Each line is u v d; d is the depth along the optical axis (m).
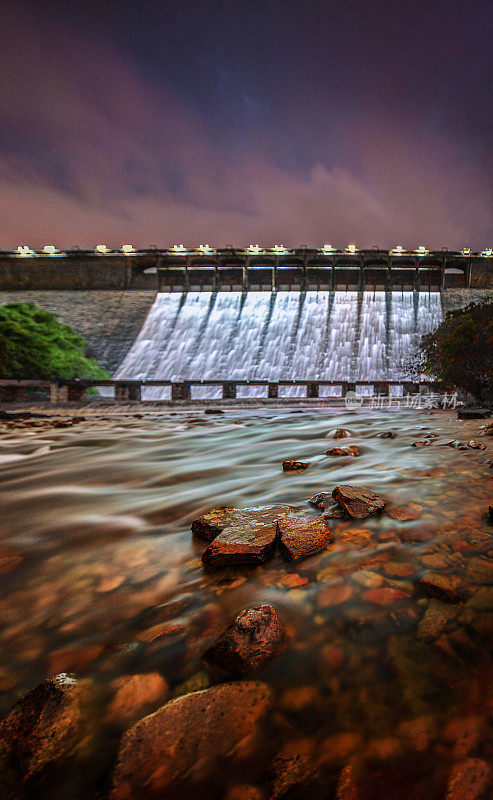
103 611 1.79
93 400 21.84
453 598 1.68
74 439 8.57
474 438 6.77
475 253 67.12
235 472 4.96
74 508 3.54
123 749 1.06
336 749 1.05
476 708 1.15
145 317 68.06
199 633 1.58
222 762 1.02
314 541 2.26
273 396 22.12
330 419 12.31
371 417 12.76
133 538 2.74
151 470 5.27
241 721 1.14
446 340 15.63
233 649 1.37
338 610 1.67
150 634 1.59
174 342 63.91
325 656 1.39
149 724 1.12
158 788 0.97
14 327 31.48
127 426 11.23
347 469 4.60
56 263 72.31
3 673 1.42
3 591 2.01
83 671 1.39
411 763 1.00
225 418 13.39
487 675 1.26
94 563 2.33
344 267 71.38
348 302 68.19
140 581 2.07
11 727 1.15
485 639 1.43
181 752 1.05
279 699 1.21
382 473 4.21
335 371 57.03
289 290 72.81
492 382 15.05
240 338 64.25
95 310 68.25
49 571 2.24
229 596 1.85
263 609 1.57
